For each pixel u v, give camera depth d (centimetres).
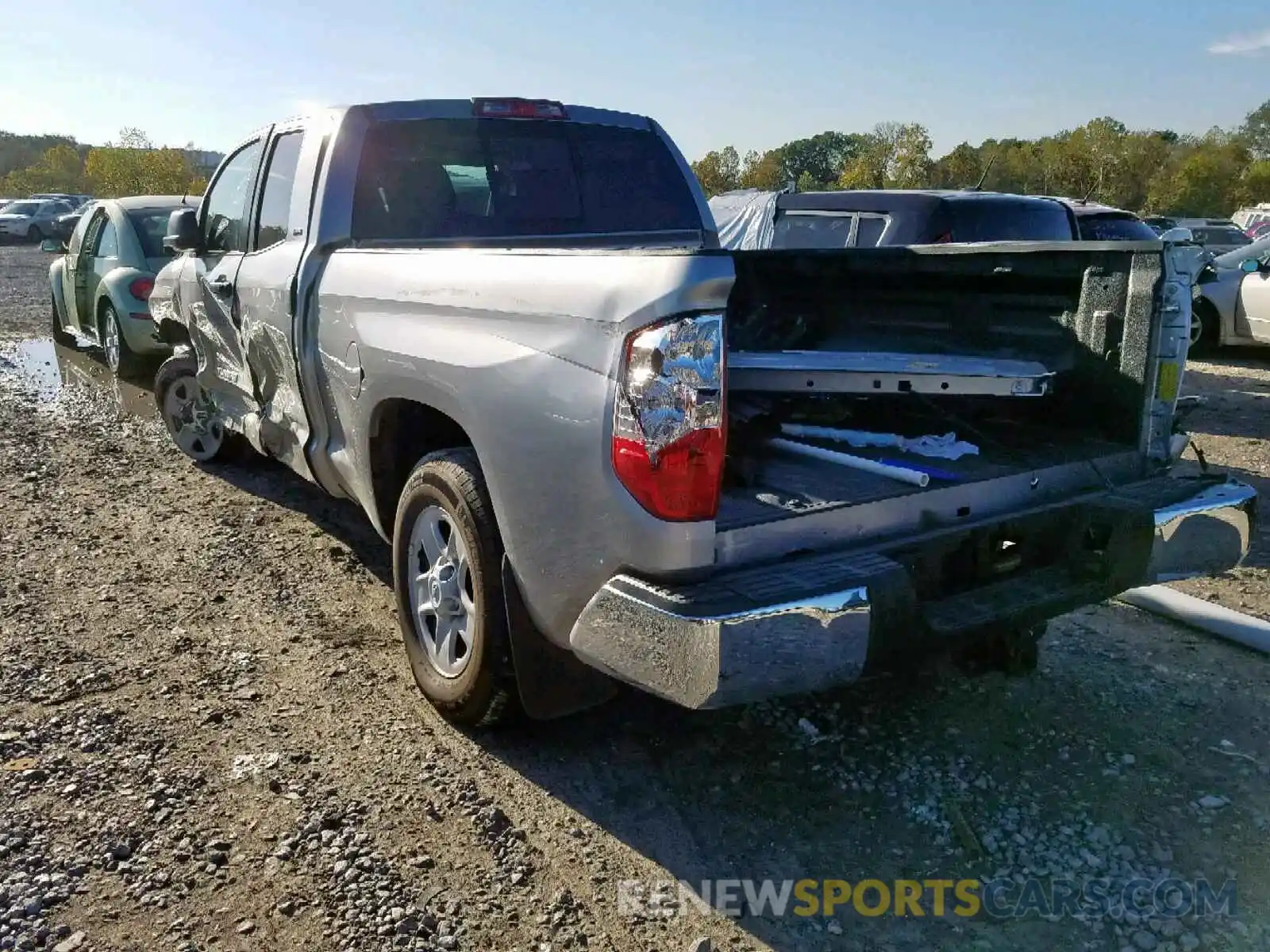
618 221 483
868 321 429
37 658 391
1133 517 306
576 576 275
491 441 296
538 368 278
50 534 536
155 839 285
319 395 420
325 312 399
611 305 258
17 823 290
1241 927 260
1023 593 299
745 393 372
